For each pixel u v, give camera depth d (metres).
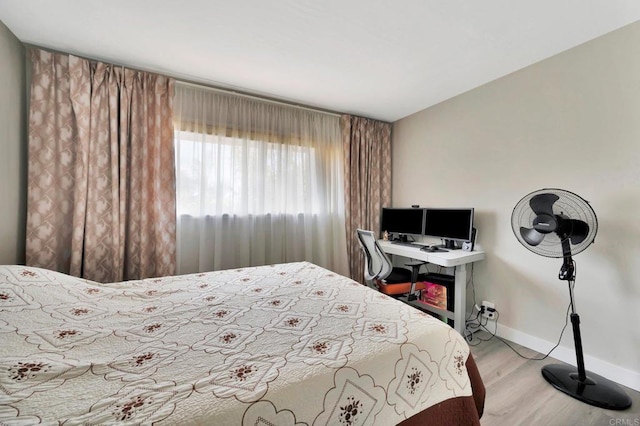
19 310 1.16
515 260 2.30
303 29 1.72
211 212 2.53
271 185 2.81
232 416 0.66
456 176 2.80
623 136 1.72
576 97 1.93
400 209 3.21
